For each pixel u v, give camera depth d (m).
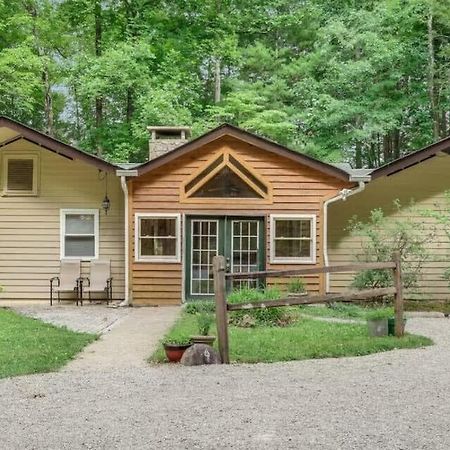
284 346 8.75
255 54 25.84
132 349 9.03
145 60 24.14
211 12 26.45
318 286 14.92
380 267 9.40
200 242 15.20
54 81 25.53
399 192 16.14
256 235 15.20
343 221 16.17
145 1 26.00
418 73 24.14
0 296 15.76
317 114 23.27
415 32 23.44
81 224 15.96
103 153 25.14
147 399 5.97
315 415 5.30
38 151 15.95
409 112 24.84
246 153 15.07
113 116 28.27
